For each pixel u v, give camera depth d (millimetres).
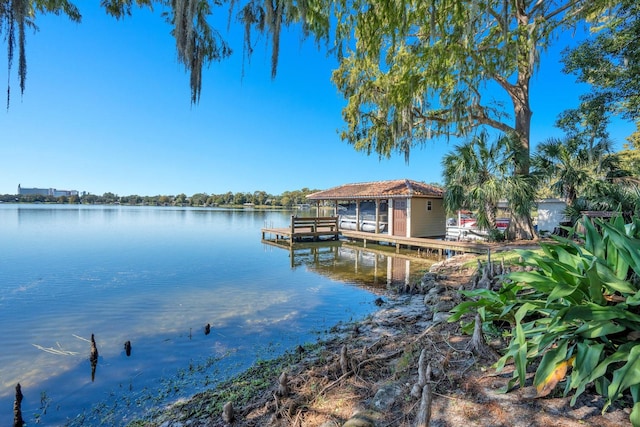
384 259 12031
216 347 4297
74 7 3611
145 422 2758
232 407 2482
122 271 9531
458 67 8852
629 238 2156
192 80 3359
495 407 1892
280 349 4156
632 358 1657
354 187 19344
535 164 11094
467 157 10820
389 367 2746
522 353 2025
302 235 15914
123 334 4789
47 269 9781
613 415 1704
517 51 8281
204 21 3438
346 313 5637
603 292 2240
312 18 4176
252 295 6926
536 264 2713
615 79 8898
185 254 12914
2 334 4793
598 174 10906
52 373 3678
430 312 4715
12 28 2754
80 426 2787
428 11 5441
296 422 2188
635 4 7516
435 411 1939
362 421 1937
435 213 15453
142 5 3691
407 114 9234
